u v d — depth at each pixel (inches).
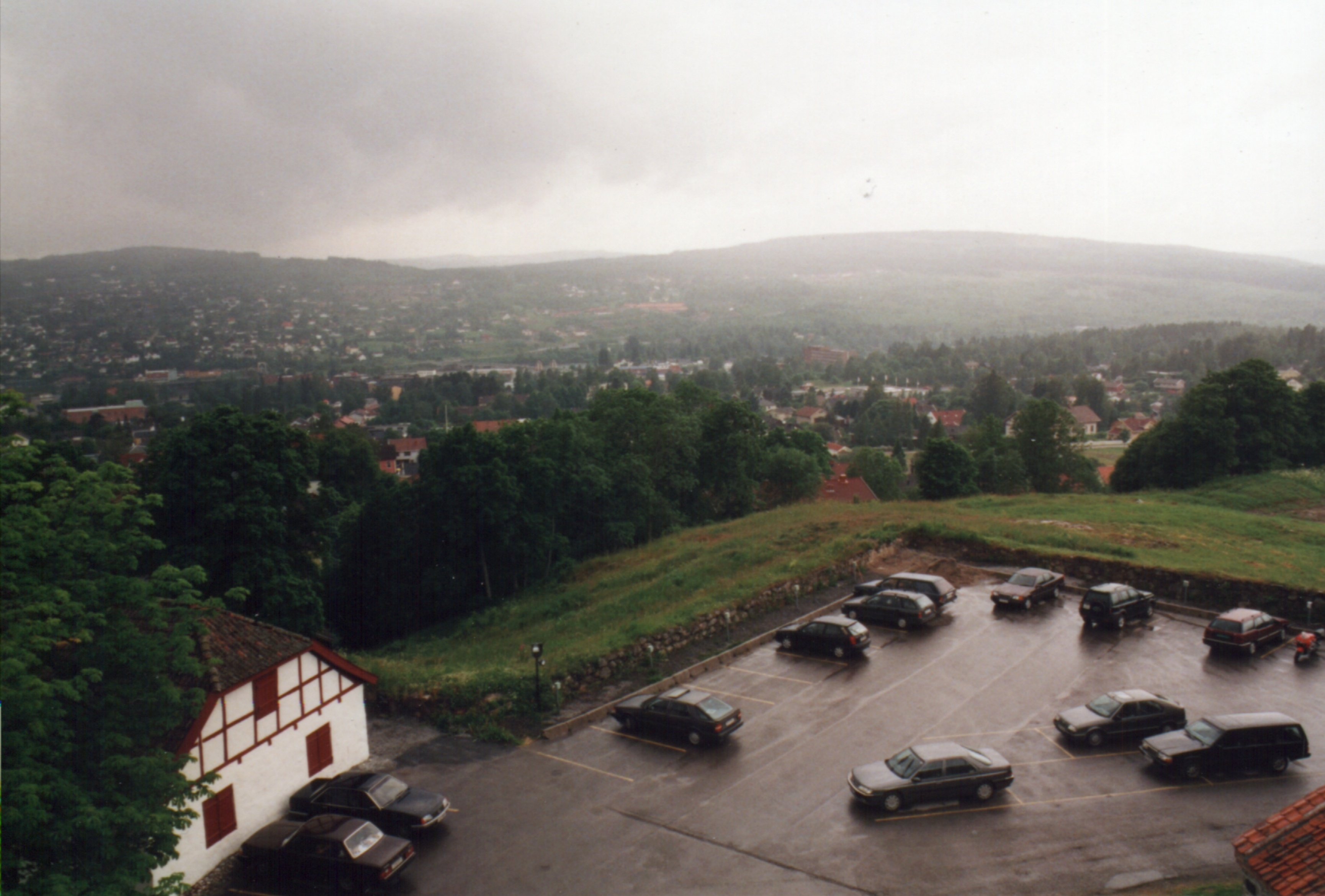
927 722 1009.5
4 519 661.3
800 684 1142.3
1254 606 1378.0
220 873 784.3
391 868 732.0
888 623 1343.5
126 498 750.5
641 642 1230.9
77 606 640.4
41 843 583.8
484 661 1339.8
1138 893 681.0
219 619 882.8
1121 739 942.4
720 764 932.6
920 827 792.3
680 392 3253.0
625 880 730.8
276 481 1685.5
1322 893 503.2
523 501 2193.7
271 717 856.3
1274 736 868.0
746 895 702.5
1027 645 1248.2
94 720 660.1
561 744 1002.1
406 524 2229.3
